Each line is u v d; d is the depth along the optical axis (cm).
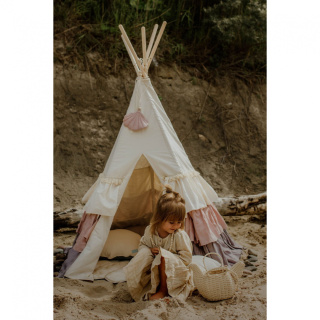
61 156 575
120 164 358
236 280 302
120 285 326
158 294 301
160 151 354
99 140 604
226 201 489
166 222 296
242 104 682
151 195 416
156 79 659
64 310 279
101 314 279
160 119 361
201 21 698
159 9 679
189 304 293
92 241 345
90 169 579
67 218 446
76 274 338
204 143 635
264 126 674
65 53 628
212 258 349
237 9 694
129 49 375
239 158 634
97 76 635
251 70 708
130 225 422
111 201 347
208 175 601
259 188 602
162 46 677
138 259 303
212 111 664
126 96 640
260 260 383
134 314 274
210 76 688
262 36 698
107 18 658
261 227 473
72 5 641
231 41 691
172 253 302
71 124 599
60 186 545
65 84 614
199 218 348
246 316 276
